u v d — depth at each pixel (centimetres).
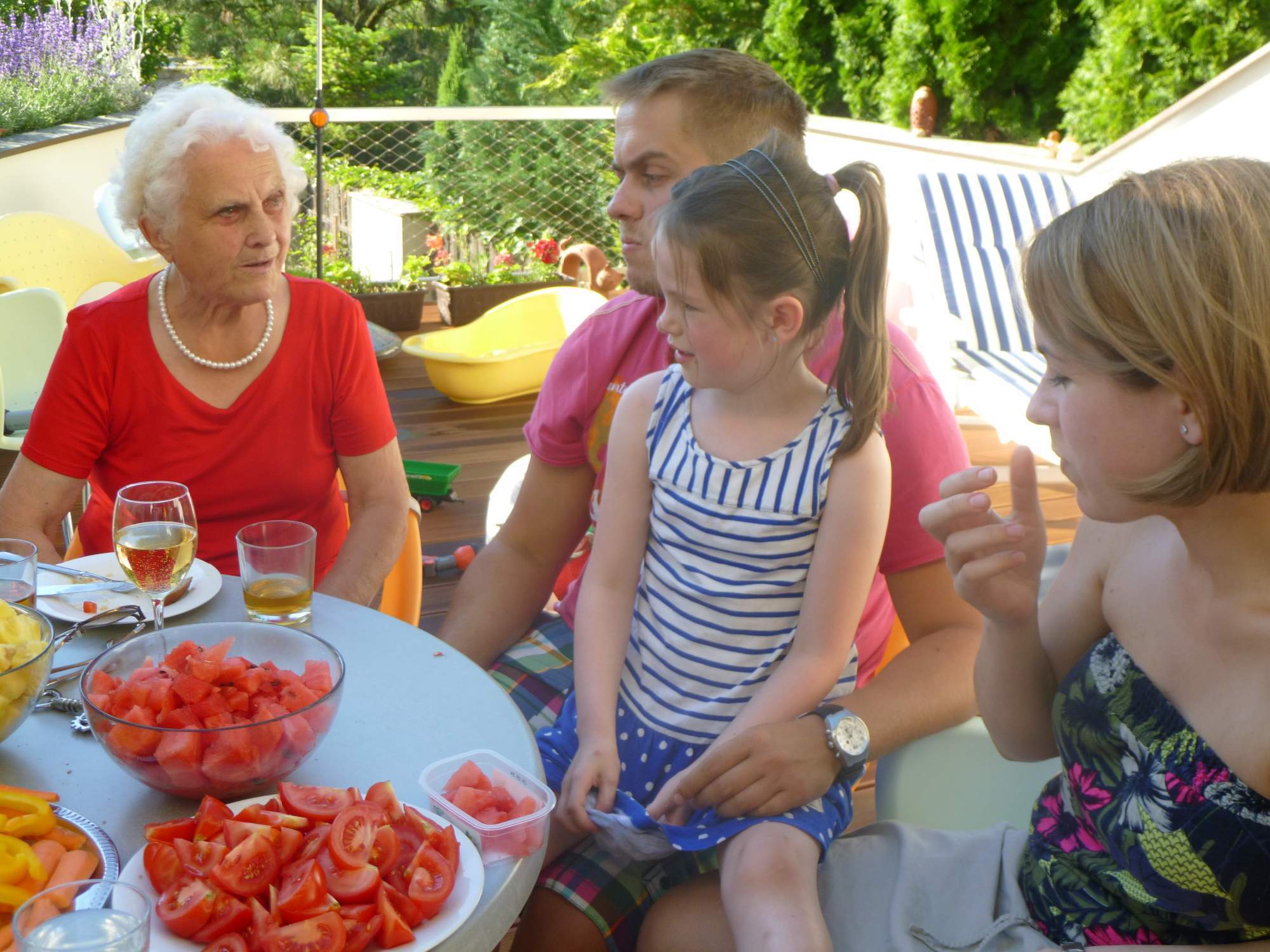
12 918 84
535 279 649
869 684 145
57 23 675
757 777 127
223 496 190
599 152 699
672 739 141
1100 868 114
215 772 98
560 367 175
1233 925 104
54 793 102
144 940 77
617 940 134
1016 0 879
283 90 1500
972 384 401
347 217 765
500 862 98
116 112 659
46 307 302
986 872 126
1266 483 92
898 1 907
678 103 158
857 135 630
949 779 143
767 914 117
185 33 1534
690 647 142
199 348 183
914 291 451
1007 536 112
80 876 89
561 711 160
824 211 136
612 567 150
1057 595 127
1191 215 89
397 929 85
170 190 168
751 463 138
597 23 1159
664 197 161
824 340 156
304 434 192
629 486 150
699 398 147
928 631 155
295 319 189
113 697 104
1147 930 110
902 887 125
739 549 139
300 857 90
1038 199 445
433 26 1593
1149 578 112
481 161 709
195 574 149
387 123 737
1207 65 816
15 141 540
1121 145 543
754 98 160
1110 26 845
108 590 142
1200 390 89
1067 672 127
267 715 102
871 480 136
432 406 484
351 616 141
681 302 135
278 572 135
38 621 113
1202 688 104
